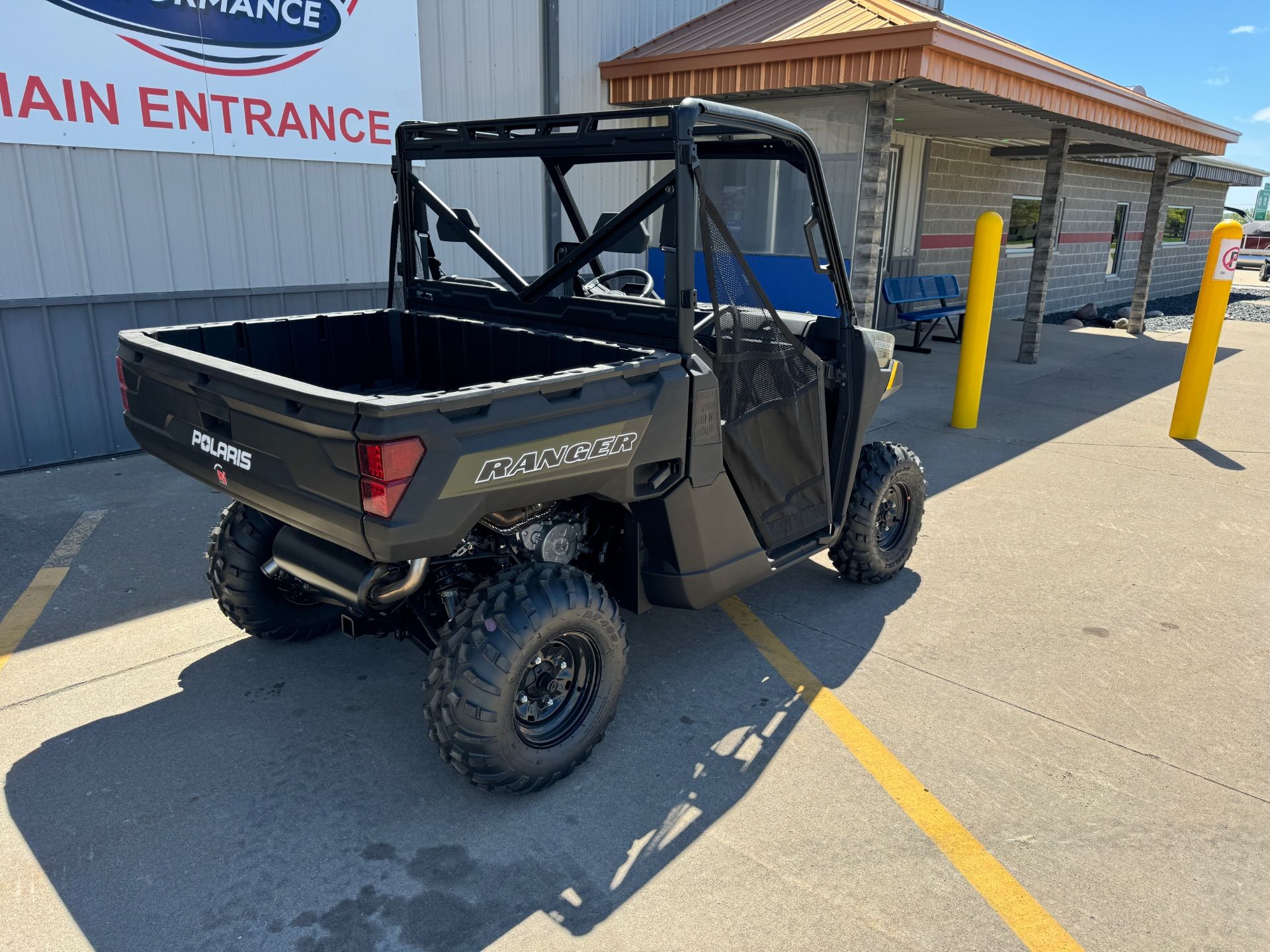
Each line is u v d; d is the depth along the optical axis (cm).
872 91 711
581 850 250
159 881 235
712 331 319
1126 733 313
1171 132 1066
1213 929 228
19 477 548
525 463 237
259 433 246
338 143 653
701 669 352
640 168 912
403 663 350
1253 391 927
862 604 413
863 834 259
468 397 222
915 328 1156
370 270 697
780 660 359
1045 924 227
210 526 473
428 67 710
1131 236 1875
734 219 845
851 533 401
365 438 212
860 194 738
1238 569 460
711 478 294
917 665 358
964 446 693
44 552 437
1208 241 2239
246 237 623
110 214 559
